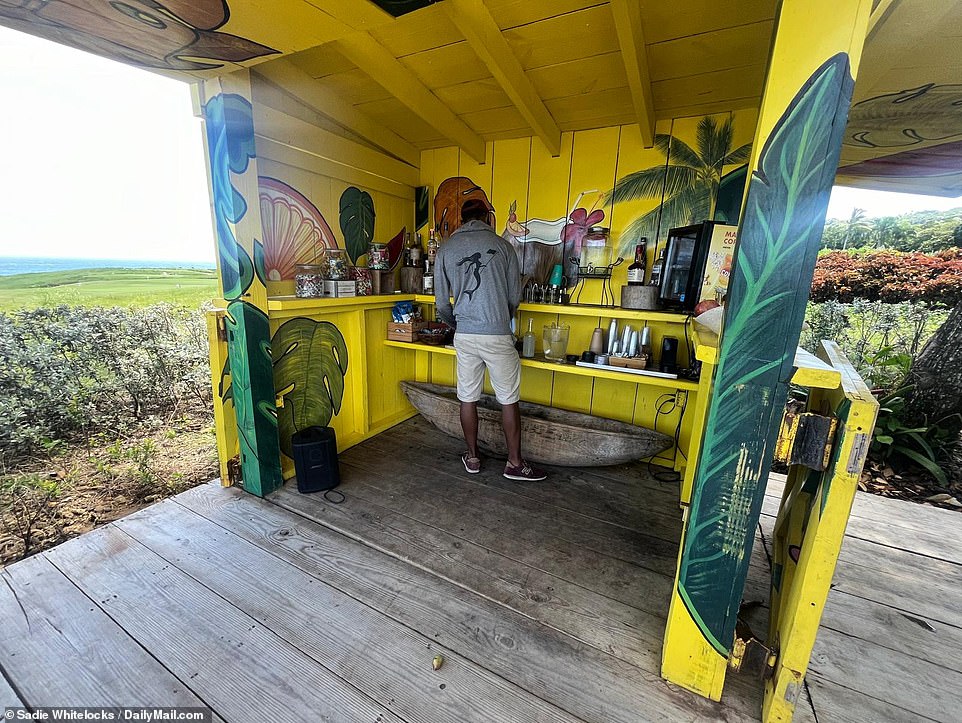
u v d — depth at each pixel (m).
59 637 1.36
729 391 1.04
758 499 1.05
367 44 1.88
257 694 1.19
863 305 3.66
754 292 0.96
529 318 3.06
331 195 2.63
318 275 2.49
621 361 2.49
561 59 1.92
